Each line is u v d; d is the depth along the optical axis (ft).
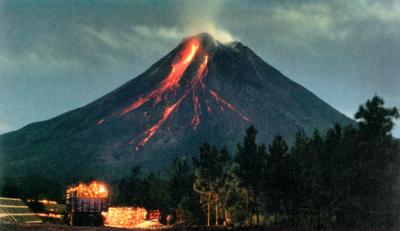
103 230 153.69
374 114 132.36
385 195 128.88
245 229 186.50
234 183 213.05
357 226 141.08
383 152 128.57
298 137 201.67
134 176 356.18
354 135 140.15
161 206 331.77
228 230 191.11
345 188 137.18
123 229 172.45
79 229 147.13
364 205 132.05
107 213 266.36
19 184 346.95
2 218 150.82
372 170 129.59
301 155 179.42
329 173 149.28
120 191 357.00
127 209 273.33
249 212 204.13
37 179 388.78
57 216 238.48
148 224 270.46
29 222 159.74
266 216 209.97
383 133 131.54
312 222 171.01
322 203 151.33
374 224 135.03
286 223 189.78
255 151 191.62
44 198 341.00
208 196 219.20
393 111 132.67
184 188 276.82
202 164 215.92
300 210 176.04
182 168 285.84
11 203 165.89
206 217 243.81
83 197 219.41
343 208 144.36
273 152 184.55
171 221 291.17
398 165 127.95
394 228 129.18
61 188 389.80
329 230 151.02
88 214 218.18
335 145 151.74
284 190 175.94
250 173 188.24
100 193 224.33
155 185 339.98
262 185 182.91
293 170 177.27
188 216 247.91
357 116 134.62
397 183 127.44
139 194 341.21
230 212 215.31
